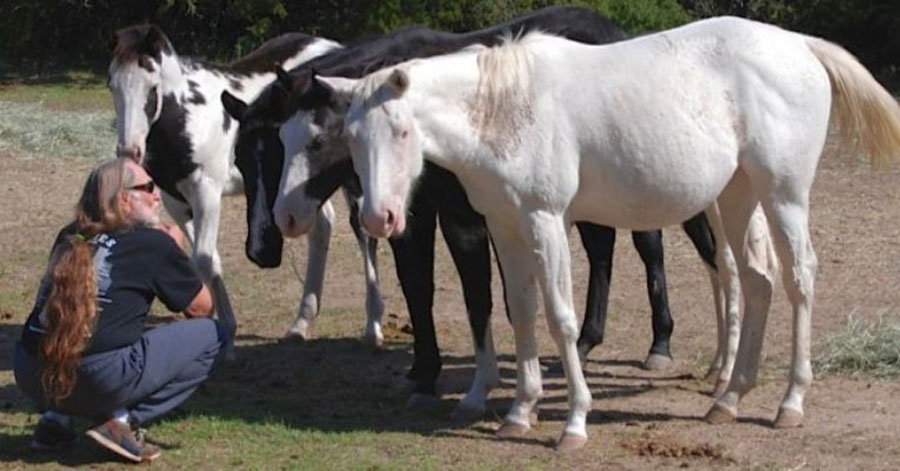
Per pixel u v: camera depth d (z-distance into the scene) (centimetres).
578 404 679
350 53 781
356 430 722
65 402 641
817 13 2688
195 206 897
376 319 952
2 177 1580
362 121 641
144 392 646
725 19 709
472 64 667
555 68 675
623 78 676
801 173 699
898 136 723
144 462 660
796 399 714
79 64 2853
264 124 788
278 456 671
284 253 1238
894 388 782
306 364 895
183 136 880
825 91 706
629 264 1162
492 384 761
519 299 698
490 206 679
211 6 2794
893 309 975
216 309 895
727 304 798
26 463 663
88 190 649
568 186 668
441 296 1075
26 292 1097
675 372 851
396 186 643
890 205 1380
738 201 721
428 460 660
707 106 682
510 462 657
